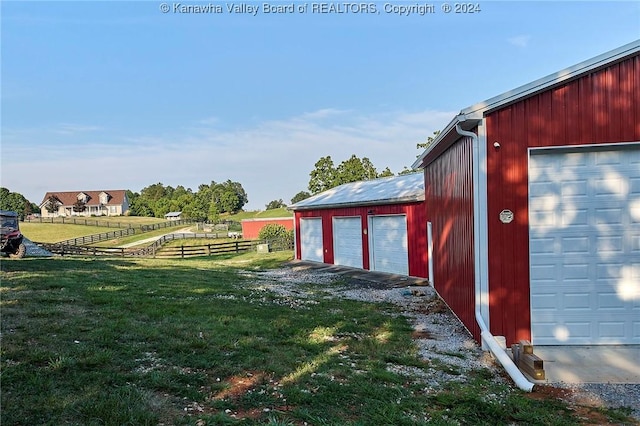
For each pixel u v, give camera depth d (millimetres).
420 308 9227
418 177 17266
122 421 3068
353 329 7043
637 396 4406
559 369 5121
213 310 7480
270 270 17344
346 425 3311
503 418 3803
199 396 3701
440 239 9727
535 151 5941
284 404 3688
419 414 3736
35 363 4145
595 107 5801
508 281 5980
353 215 16328
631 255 5906
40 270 11664
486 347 5953
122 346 4902
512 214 5961
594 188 5953
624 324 5918
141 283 10266
